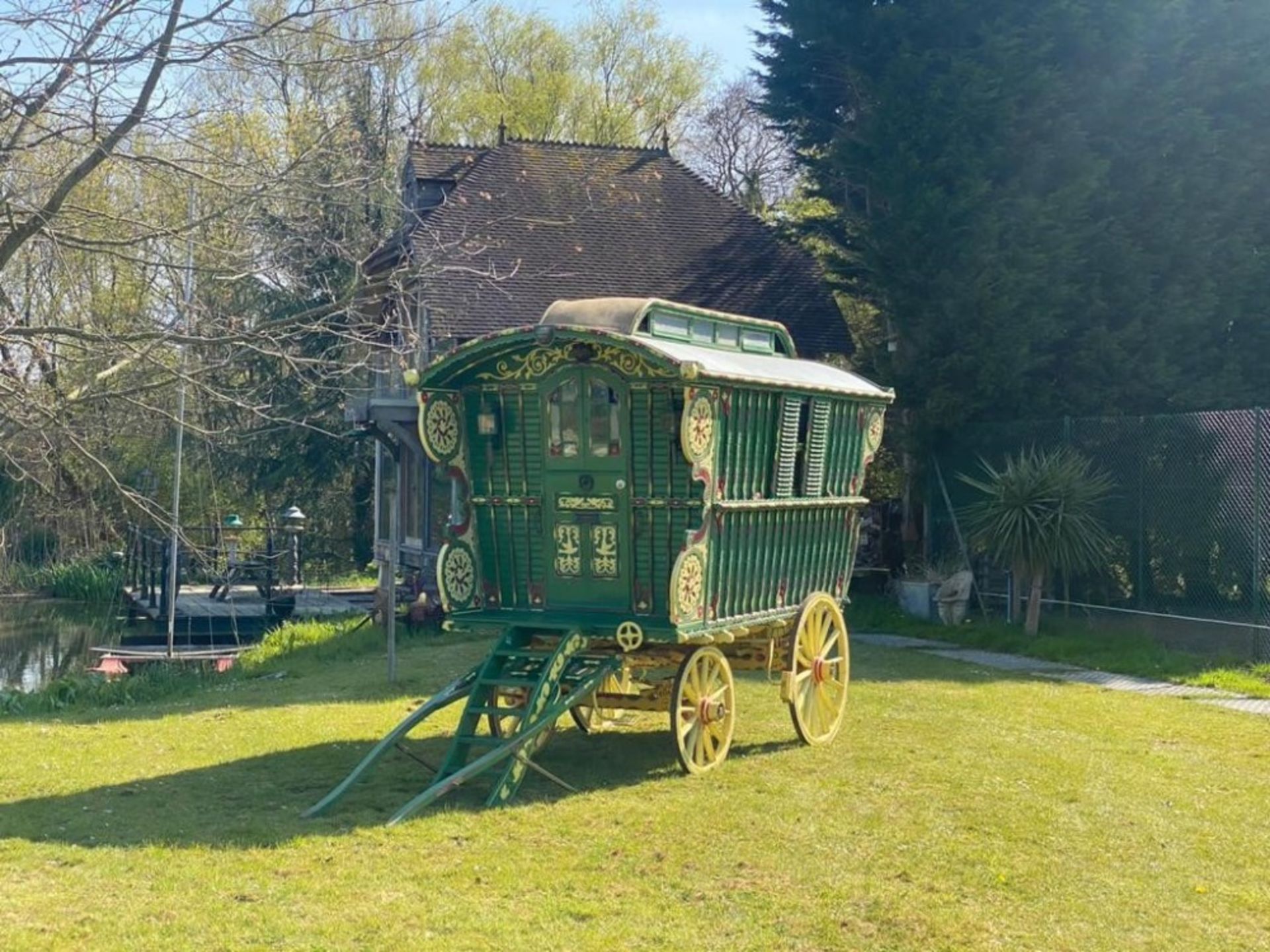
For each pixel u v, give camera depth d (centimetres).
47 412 1018
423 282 1462
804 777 966
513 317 2236
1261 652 1566
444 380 1000
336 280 2036
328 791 930
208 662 1944
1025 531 1755
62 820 854
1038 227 2041
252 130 1326
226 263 1202
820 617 1118
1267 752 1078
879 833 816
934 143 2117
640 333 977
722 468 968
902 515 2408
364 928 643
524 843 788
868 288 2334
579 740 1108
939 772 984
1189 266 2136
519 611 1023
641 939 635
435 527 2472
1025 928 656
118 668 1892
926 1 2161
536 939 631
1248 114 2208
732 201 2733
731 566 989
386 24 1645
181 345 1152
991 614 2008
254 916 659
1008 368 2038
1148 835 820
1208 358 2172
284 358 1106
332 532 3897
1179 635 1708
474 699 933
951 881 727
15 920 653
